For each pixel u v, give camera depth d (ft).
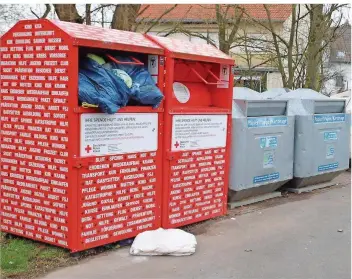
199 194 19.65
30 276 14.19
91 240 15.74
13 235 16.97
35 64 15.46
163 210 18.12
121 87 15.78
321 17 46.03
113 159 16.05
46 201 15.70
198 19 52.39
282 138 24.11
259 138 22.68
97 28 16.58
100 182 15.75
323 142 26.91
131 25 34.60
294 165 25.90
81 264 15.28
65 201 15.23
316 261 16.30
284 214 22.16
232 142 21.52
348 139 28.86
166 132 17.81
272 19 54.85
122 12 33.47
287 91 29.71
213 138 19.90
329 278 14.85
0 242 16.65
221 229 19.52
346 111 29.81
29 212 16.21
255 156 22.57
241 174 21.91
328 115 27.04
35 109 15.61
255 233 19.17
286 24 58.39
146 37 18.11
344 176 31.96
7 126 16.43
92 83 15.30
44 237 15.92
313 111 25.95
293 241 18.34
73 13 32.09
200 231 19.22
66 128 14.88
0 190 16.89
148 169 17.37
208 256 16.46
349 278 14.89
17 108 16.10
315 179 27.25
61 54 14.78
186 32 43.39
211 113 19.60
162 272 14.90
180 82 19.61
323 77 58.34
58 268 14.85
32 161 15.89
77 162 14.93
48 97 15.24
